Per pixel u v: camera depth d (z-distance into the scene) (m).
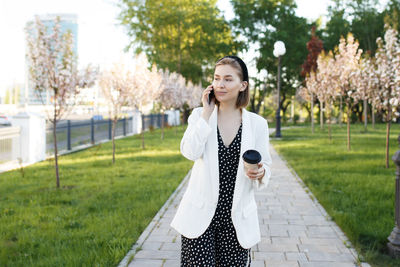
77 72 7.11
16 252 3.94
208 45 33.62
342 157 11.18
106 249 3.88
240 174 2.03
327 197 6.18
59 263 3.54
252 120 2.16
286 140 17.66
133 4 31.31
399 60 8.13
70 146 14.27
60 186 7.47
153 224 4.85
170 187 7.16
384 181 7.46
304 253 3.91
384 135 19.50
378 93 9.41
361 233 4.41
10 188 7.31
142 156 12.05
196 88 28.55
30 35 6.79
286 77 35.09
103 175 8.67
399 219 3.86
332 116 41.56
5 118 25.00
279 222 5.02
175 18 30.97
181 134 22.17
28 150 10.73
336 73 14.06
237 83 2.06
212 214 2.04
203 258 2.02
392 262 3.65
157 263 3.60
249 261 2.26
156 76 13.17
